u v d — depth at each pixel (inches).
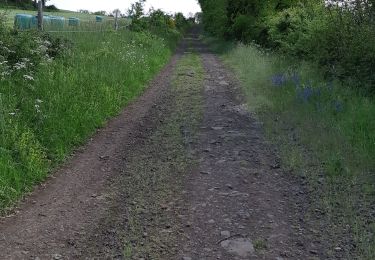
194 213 194.5
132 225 183.9
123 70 486.3
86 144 292.2
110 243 170.2
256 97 429.7
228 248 167.2
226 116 370.9
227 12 1208.2
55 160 254.1
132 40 740.7
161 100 439.8
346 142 268.8
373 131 280.8
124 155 272.1
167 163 257.8
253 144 291.6
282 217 191.5
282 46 647.8
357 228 178.7
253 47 810.8
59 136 275.3
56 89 330.6
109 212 195.9
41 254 162.1
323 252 164.4
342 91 379.9
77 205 202.8
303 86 402.9
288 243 171.0
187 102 429.1
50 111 290.5
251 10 1059.3
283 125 328.8
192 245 169.2
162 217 191.2
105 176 238.4
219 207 200.5
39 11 473.4
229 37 1245.1
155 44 875.4
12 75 325.1
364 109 317.7
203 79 588.7
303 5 659.4
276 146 284.4
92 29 673.6
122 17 1151.6
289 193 215.3
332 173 231.8
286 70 518.3
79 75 390.0
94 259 159.3
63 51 437.7
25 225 183.5
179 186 224.2
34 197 211.2
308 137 287.7
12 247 166.2
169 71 665.0
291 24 630.5
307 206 200.5
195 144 293.0
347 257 160.7
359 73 397.1
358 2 437.4
